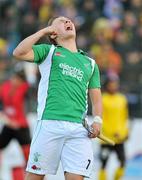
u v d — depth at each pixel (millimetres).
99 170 32500
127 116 35375
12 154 32844
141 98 36500
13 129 29672
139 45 41062
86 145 17078
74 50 17625
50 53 17203
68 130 16859
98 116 17500
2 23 44906
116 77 34500
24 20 44062
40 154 16969
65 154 16984
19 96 29656
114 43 41469
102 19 43781
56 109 16953
